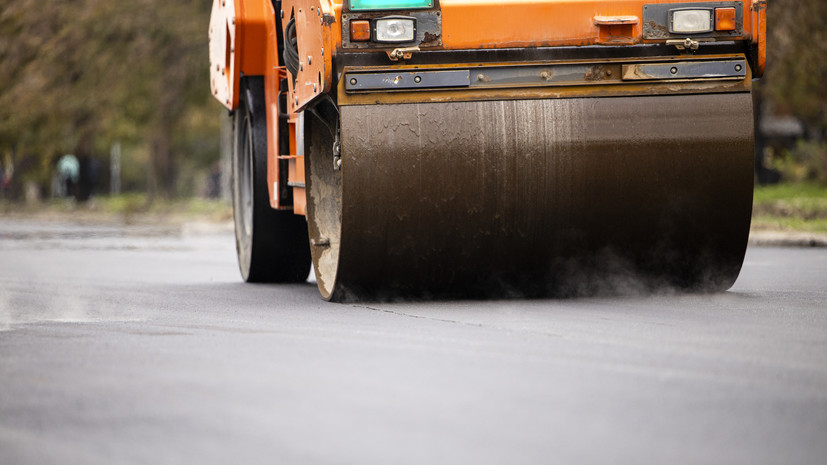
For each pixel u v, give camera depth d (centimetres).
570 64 1348
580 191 1352
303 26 1452
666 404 772
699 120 1366
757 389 820
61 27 5641
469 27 1333
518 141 1341
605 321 1198
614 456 645
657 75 1360
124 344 1077
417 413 748
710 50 1368
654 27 1357
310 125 1506
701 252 1405
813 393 808
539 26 1341
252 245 1900
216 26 2114
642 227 1379
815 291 1552
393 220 1341
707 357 955
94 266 2425
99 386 859
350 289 1407
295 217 1886
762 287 1636
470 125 1336
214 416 749
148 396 816
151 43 5572
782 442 678
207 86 5662
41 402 808
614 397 794
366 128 1325
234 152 2078
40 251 3053
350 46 1324
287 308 1419
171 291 1761
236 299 1592
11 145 6306
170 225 5166
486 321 1209
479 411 753
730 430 705
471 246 1364
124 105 5722
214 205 6022
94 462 648
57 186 9162
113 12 5528
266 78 1864
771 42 4284
